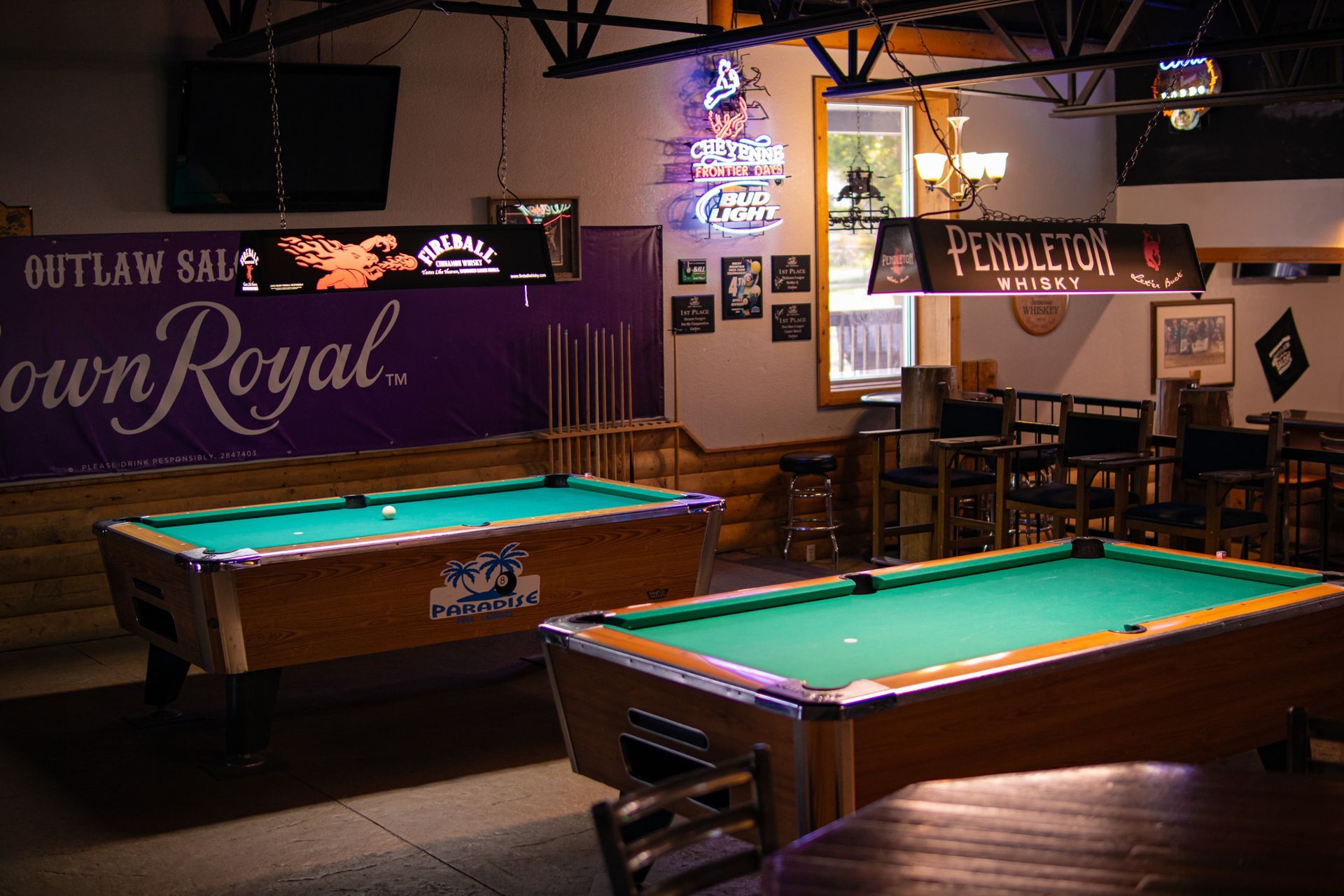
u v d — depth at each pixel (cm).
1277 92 721
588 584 499
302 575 436
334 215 710
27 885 365
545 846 387
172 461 678
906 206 917
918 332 922
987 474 721
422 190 734
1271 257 934
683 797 208
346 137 696
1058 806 211
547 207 768
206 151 665
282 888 360
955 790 220
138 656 627
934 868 187
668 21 735
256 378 695
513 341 765
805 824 268
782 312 859
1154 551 427
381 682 571
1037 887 179
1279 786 220
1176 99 758
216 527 507
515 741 489
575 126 778
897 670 299
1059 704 302
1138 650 312
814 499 872
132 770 461
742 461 851
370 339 723
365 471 729
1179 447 648
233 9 648
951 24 910
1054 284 564
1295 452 662
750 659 312
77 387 651
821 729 264
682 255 822
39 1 630
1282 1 881
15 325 634
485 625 476
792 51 848
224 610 425
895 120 908
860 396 893
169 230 672
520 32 755
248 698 454
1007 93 834
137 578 485
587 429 782
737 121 827
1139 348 1027
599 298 791
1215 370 1068
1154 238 592
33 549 646
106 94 650
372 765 463
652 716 311
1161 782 222
